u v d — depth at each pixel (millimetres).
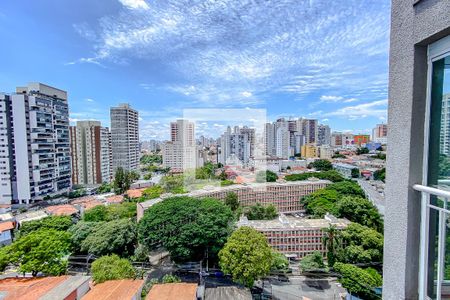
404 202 2979
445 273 2648
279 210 37188
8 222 28688
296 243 23719
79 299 11578
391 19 3295
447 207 2564
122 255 19781
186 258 17797
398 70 3135
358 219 29359
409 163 2900
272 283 19203
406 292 2947
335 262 20516
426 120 2852
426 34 2664
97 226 21062
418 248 2914
